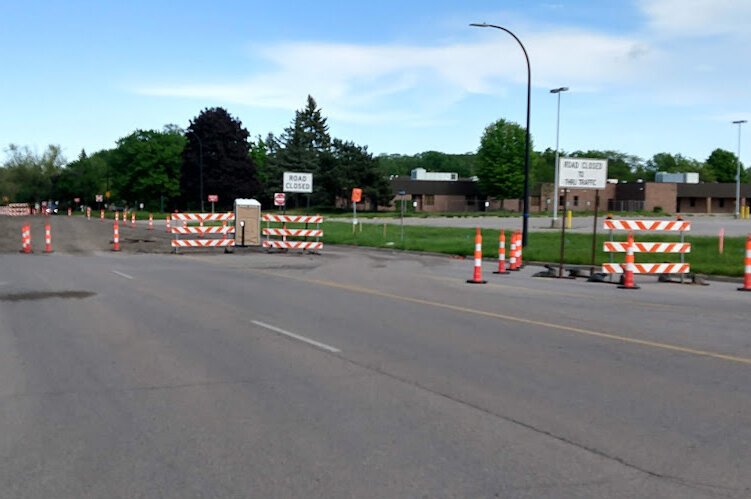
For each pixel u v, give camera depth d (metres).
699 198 106.19
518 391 7.57
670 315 13.05
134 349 9.80
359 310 13.44
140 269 21.77
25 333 10.99
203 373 8.41
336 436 6.10
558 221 61.41
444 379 8.09
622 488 4.98
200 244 31.12
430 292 16.48
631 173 171.50
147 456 5.64
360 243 37.03
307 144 122.44
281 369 8.60
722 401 7.20
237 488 5.00
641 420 6.55
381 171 101.81
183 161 101.75
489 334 10.95
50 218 80.75
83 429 6.33
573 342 10.31
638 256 26.27
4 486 5.05
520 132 109.06
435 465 5.41
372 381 8.01
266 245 34.00
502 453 5.67
